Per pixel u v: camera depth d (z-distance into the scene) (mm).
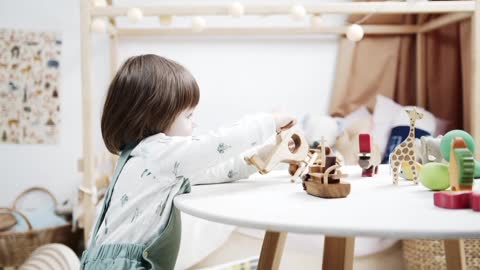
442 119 1918
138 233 815
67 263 1511
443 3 1512
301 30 2025
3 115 2184
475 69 1522
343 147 1790
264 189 776
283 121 858
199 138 814
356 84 2072
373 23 2051
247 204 633
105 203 895
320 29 2025
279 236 856
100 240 847
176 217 835
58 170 2201
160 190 824
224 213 572
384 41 2072
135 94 865
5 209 2033
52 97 2188
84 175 1552
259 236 1504
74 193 2164
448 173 703
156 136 855
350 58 2074
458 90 1970
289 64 2158
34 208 2189
